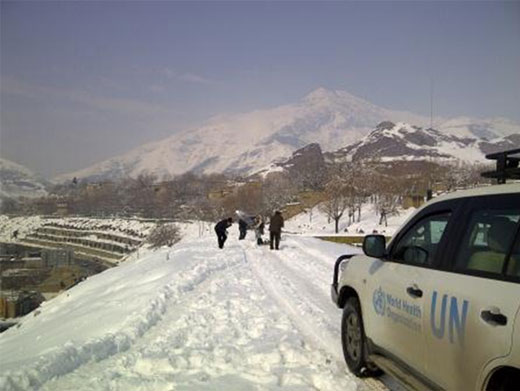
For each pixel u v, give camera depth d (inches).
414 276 173.2
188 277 504.4
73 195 7706.7
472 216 154.5
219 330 304.7
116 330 295.7
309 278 529.0
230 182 6855.3
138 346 273.6
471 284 140.0
